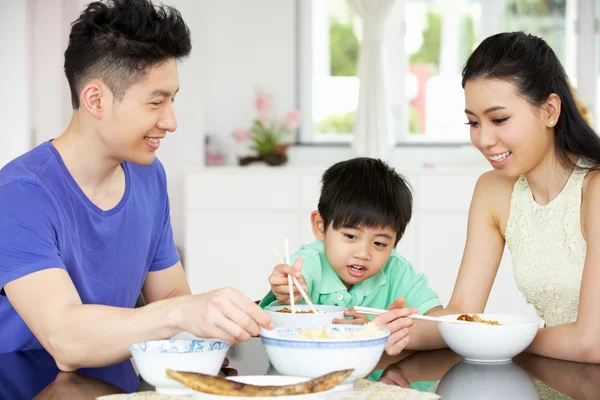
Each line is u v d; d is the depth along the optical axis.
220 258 4.59
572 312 1.78
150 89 1.43
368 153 4.73
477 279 1.83
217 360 1.12
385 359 1.42
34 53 4.46
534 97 1.54
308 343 1.11
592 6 4.91
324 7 5.07
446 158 5.06
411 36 5.05
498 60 1.53
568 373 1.29
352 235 1.76
